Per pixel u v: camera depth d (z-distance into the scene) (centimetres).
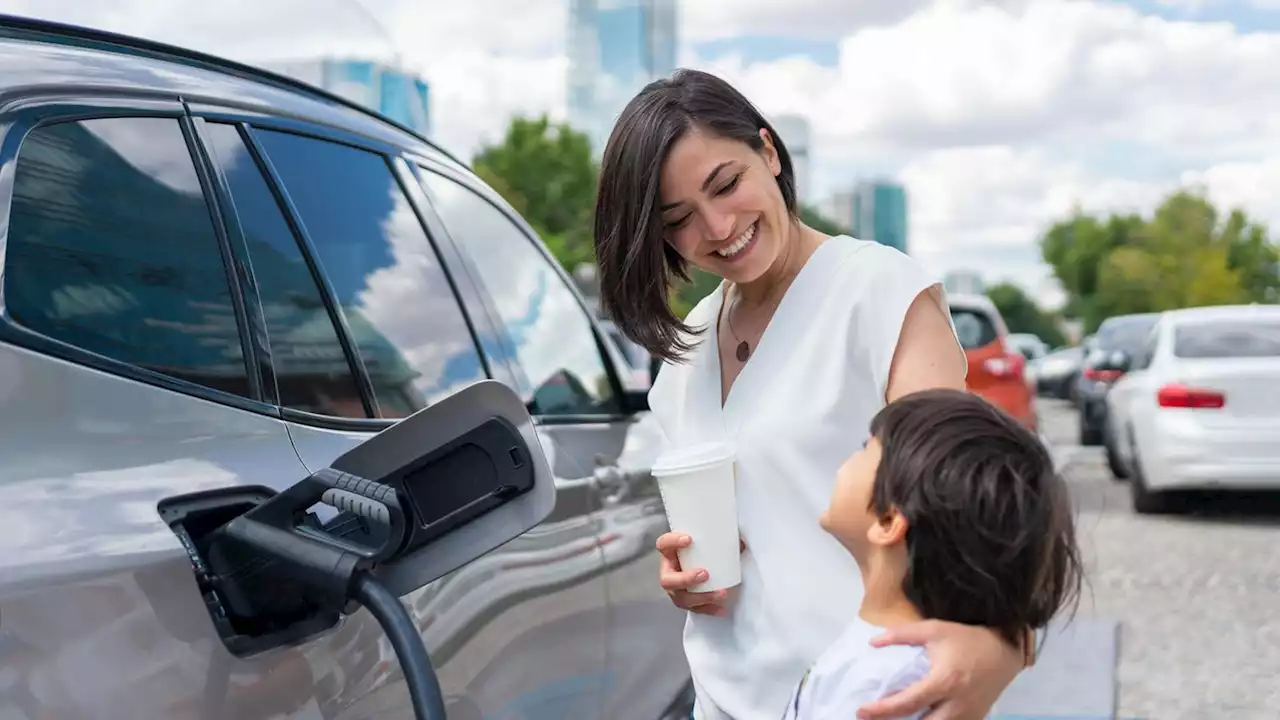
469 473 147
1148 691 454
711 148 171
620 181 176
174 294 158
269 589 146
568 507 232
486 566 194
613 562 248
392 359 201
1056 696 443
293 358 175
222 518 143
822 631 167
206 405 153
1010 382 945
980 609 131
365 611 160
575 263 5028
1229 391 819
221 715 134
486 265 254
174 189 166
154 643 128
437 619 176
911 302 164
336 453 169
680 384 191
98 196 152
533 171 5294
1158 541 773
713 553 171
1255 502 934
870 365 166
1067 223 9262
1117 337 1510
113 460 135
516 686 200
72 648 120
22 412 129
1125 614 573
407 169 236
